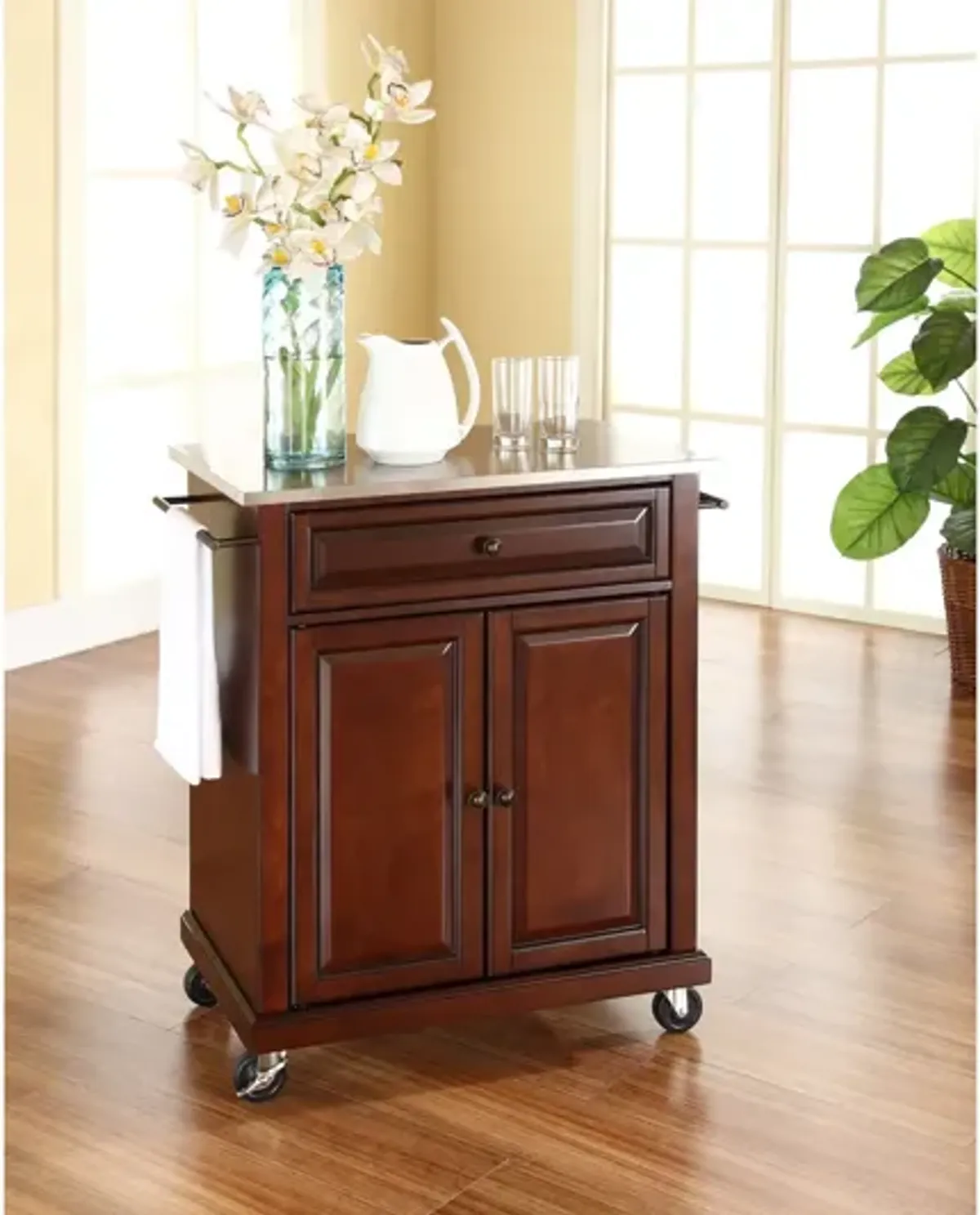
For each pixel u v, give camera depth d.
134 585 5.84
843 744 4.83
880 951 3.56
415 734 2.96
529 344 6.56
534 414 3.63
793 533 6.18
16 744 4.79
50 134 5.32
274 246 2.91
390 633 2.91
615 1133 2.86
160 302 5.77
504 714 3.01
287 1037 2.93
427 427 3.00
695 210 6.20
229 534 2.96
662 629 3.10
